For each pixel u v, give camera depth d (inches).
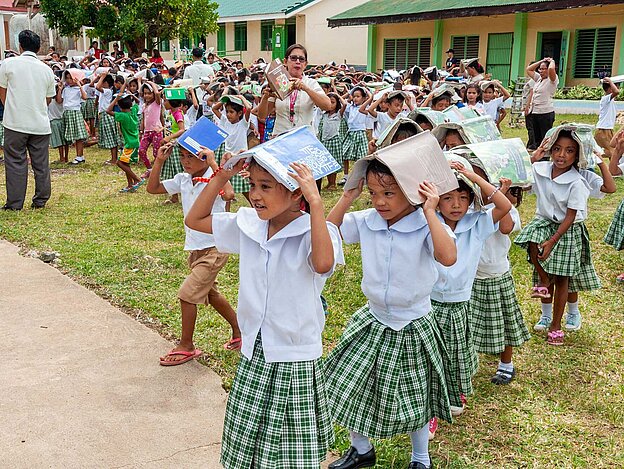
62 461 114.3
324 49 1076.5
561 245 164.9
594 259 234.4
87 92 490.0
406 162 99.4
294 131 95.7
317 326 96.5
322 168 91.3
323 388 97.3
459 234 121.6
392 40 945.5
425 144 103.2
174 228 266.7
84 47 1127.0
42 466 112.7
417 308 108.9
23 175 290.7
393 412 106.8
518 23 792.9
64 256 224.1
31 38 287.9
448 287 120.6
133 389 139.3
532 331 176.6
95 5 843.4
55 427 124.3
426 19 818.2
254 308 94.3
